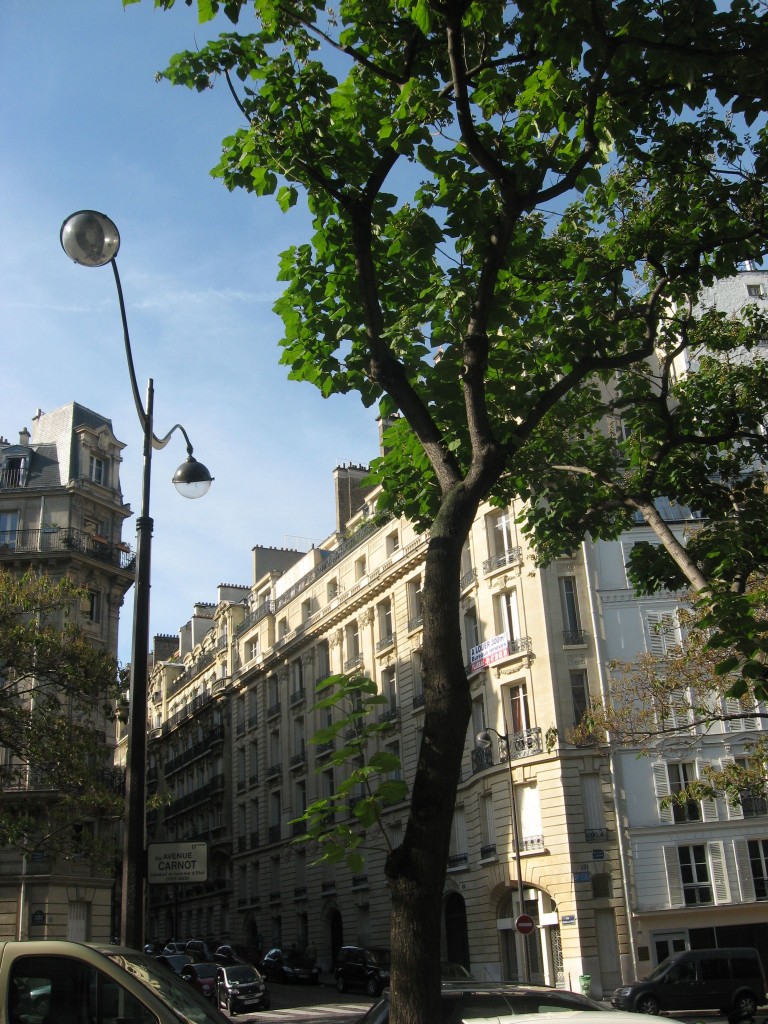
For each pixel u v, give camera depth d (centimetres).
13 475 5019
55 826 2881
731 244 1334
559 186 880
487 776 3919
